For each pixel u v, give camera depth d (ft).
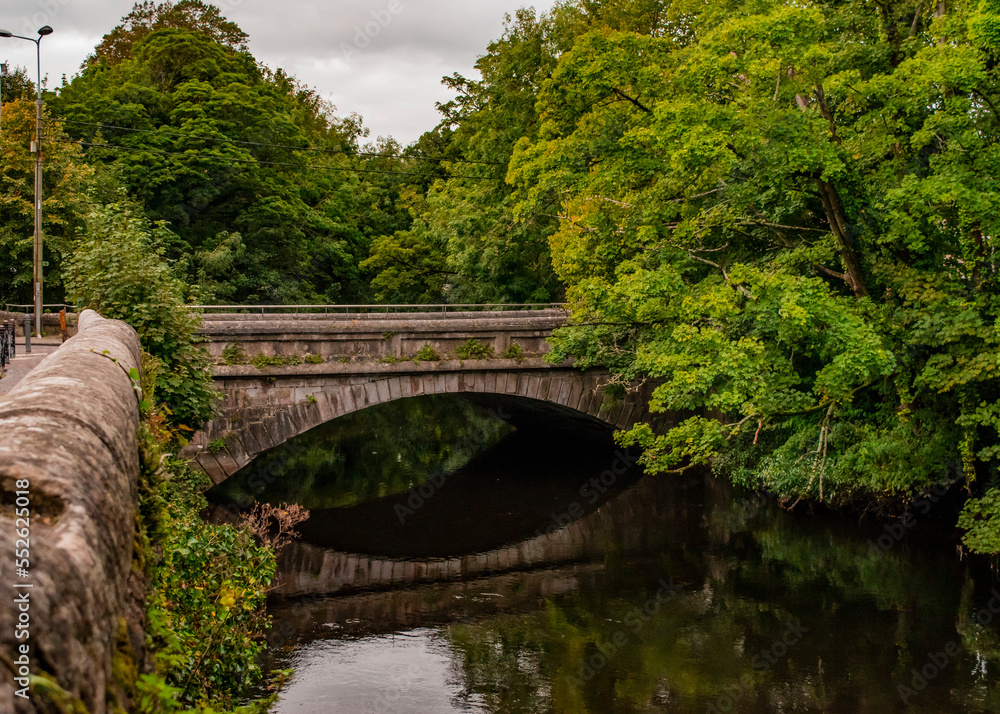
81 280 51.47
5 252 102.06
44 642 6.79
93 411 13.24
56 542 8.16
